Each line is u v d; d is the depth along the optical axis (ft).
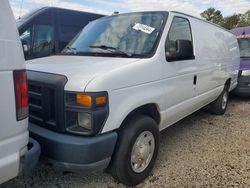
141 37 11.60
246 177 11.35
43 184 10.37
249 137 16.07
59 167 8.47
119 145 9.50
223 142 15.19
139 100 9.82
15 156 6.86
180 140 15.38
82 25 25.96
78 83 8.39
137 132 9.82
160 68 11.05
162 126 12.09
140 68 10.00
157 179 11.00
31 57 21.80
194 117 20.22
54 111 8.75
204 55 15.30
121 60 10.29
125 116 9.27
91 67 9.35
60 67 9.59
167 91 11.58
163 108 11.57
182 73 12.71
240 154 13.58
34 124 9.30
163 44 11.40
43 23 23.26
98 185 10.46
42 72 9.32
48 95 8.80
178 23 13.01
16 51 6.77
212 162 12.64
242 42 29.17
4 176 6.72
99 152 8.48
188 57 11.82
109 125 8.72
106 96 8.54
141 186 10.49
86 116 8.32
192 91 14.11
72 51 12.53
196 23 15.02
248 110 22.84
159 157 13.01
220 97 20.12
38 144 7.99
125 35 11.96
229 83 21.59
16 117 6.80
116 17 13.52
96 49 11.82
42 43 23.15
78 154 8.18
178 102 12.81
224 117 20.43
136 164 10.25
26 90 7.14
